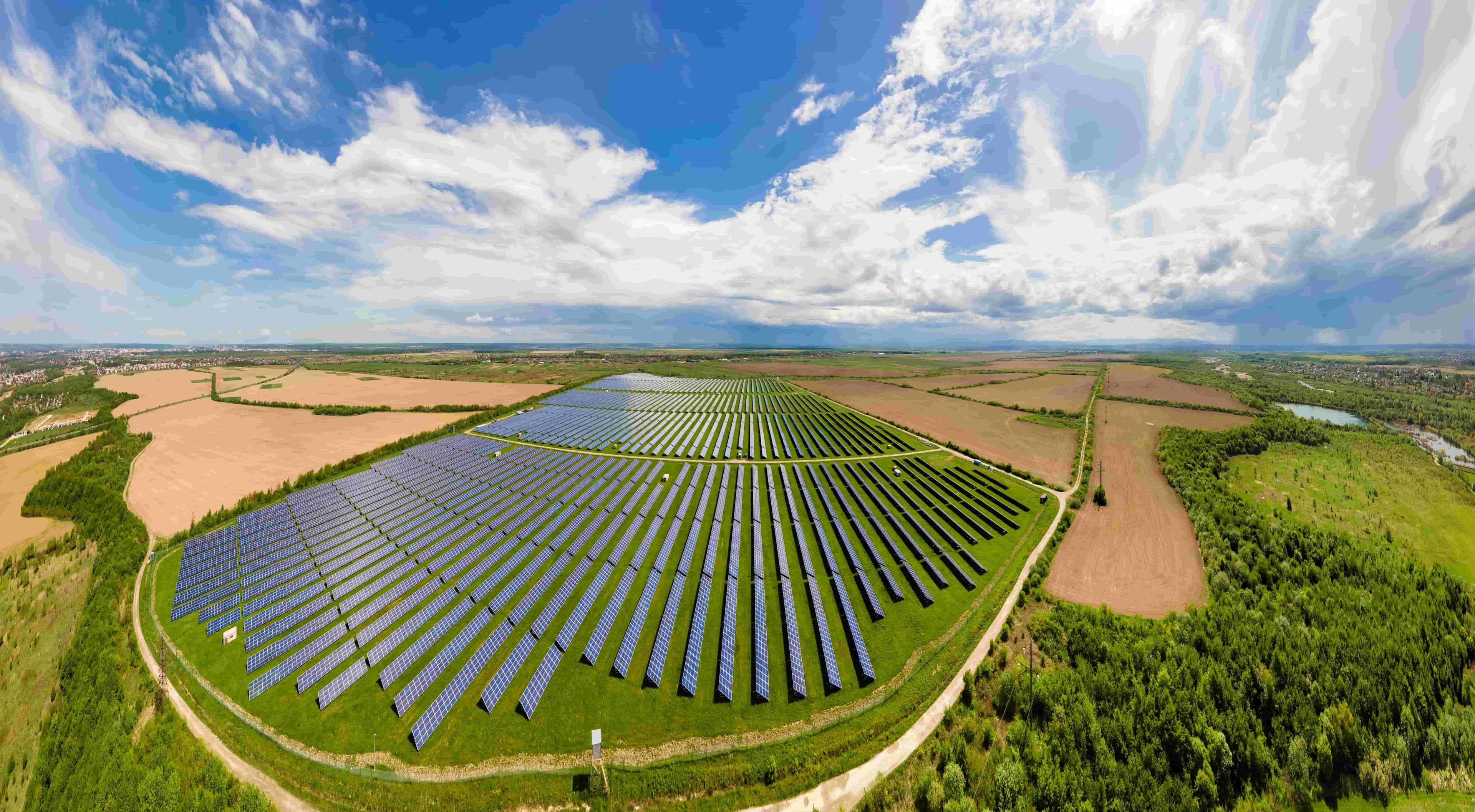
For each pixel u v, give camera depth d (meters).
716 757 45.97
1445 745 45.09
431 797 42.66
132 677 57.22
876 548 83.25
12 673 65.62
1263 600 66.75
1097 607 69.50
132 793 42.88
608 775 44.19
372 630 60.91
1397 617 61.44
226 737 48.06
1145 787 41.31
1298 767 43.47
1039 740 45.84
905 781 43.62
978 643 61.56
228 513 99.00
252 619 64.25
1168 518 97.00
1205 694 48.50
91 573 82.31
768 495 107.75
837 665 57.00
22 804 50.31
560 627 61.53
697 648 58.28
